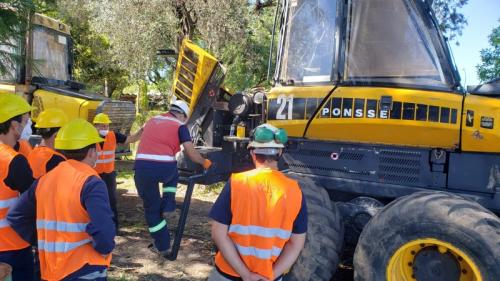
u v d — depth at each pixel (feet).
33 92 23.29
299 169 14.42
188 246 18.04
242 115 16.05
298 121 14.14
